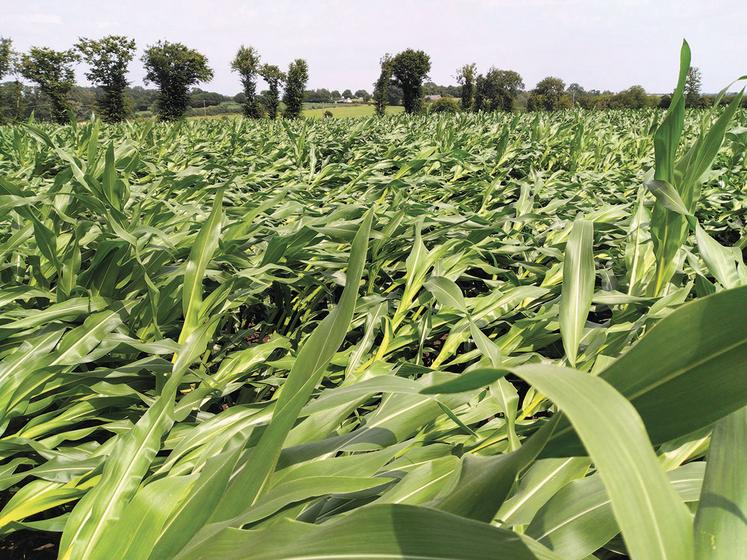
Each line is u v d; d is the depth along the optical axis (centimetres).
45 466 160
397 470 134
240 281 248
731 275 178
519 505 107
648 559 42
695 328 61
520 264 307
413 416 144
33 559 175
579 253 154
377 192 461
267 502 101
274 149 884
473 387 58
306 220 316
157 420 141
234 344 261
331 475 117
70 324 223
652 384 64
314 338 104
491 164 709
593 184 542
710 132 190
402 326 259
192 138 1046
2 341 213
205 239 213
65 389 204
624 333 197
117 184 257
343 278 279
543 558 60
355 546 68
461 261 292
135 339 215
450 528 65
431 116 1812
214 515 100
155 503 106
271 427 97
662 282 221
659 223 214
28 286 229
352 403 145
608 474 44
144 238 247
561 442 71
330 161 842
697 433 122
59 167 607
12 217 304
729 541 63
